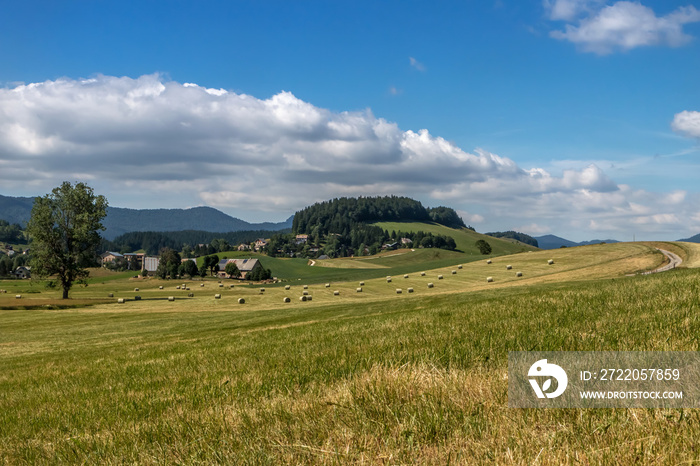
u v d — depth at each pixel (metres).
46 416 6.56
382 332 10.10
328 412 3.99
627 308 8.85
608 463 2.49
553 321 8.15
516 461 2.62
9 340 31.33
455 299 30.47
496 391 3.88
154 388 7.21
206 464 3.23
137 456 3.81
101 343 25.67
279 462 3.05
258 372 6.85
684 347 4.74
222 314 42.62
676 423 2.91
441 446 2.94
